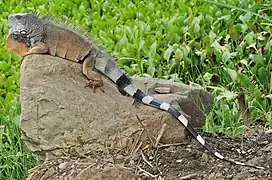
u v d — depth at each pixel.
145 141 5.83
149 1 10.55
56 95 5.80
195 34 9.17
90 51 5.96
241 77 7.93
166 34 9.16
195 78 8.34
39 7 10.41
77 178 5.34
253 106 7.41
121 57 8.70
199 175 5.45
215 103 7.48
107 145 5.81
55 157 5.81
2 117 7.46
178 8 10.25
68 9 10.48
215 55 8.49
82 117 5.81
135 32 9.23
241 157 5.79
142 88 6.47
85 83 5.93
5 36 9.70
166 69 8.42
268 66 8.19
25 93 5.82
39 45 5.93
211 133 6.46
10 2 10.91
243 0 9.73
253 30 9.11
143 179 5.44
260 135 6.34
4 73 8.73
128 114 5.89
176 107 6.15
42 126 5.79
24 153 6.73
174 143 5.84
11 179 6.63
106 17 10.10
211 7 9.86
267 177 5.37
